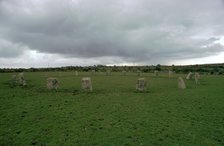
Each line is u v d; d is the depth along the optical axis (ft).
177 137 32.60
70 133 33.99
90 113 46.24
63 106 52.42
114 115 44.88
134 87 91.91
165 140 31.42
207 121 41.16
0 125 37.81
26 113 45.55
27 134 33.45
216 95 71.82
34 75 170.91
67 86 92.12
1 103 54.80
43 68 326.65
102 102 58.23
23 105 52.75
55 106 52.26
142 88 80.64
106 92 76.89
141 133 34.22
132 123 39.47
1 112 46.14
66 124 38.52
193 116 44.68
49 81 82.12
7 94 68.64
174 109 50.88
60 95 68.44
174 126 37.88
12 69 283.59
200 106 54.44
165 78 147.23
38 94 70.03
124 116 44.21
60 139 31.48
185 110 49.98
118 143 30.30
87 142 30.50
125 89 85.66
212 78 149.48
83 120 41.06
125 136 32.89
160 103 57.77
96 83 107.76
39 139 31.48
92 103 56.65
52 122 39.63
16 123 38.93
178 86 93.15
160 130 35.70
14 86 91.56
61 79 129.80
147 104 56.34
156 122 40.22
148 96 68.95
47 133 33.96
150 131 35.19
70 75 173.37
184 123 39.73
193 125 38.58
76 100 60.44
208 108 52.29
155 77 156.04
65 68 329.93
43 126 37.32
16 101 57.52
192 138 32.22
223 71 227.81
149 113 46.88
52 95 68.28
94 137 32.37
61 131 34.86
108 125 38.14
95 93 74.13
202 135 33.50
